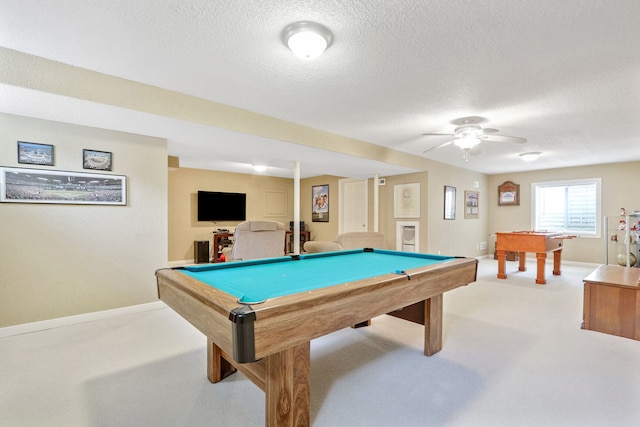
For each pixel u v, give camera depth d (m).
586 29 1.79
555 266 5.33
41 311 2.76
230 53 2.10
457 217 6.55
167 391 1.86
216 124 3.00
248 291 1.57
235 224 7.37
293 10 1.65
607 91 2.65
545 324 2.99
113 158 3.10
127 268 3.18
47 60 2.19
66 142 2.85
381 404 1.75
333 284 1.57
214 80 2.52
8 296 2.63
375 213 6.24
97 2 1.58
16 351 2.36
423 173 5.86
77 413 1.65
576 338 2.65
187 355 2.32
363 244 4.39
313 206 8.17
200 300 1.39
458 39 1.91
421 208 5.90
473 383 1.96
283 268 2.29
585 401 1.76
